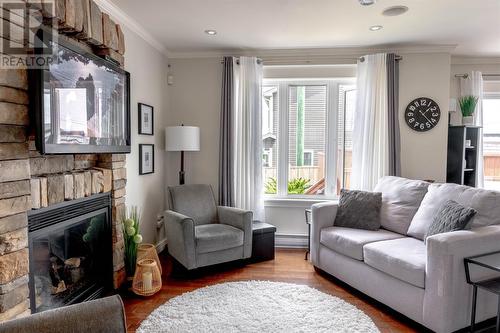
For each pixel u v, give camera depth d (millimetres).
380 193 3107
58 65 1771
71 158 2213
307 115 4129
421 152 3816
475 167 3992
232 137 3885
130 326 2154
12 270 1537
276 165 4180
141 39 3244
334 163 4105
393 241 2598
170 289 2742
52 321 1099
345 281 2758
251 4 2613
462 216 2191
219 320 2209
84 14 2053
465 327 2031
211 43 3646
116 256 2619
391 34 3320
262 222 3793
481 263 1881
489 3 2574
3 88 1499
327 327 2131
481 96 4160
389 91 3688
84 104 2023
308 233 3742
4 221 1499
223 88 3881
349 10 2725
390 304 2318
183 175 3822
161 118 3834
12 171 1548
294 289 2719
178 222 2945
